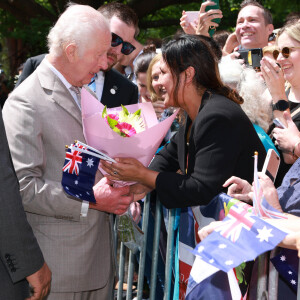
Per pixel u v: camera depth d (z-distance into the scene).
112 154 2.46
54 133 2.52
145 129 2.50
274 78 2.73
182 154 2.68
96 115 2.34
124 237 2.86
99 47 2.55
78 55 2.52
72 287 2.60
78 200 2.52
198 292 2.23
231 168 2.30
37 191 2.46
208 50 2.50
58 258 2.57
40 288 2.19
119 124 2.42
